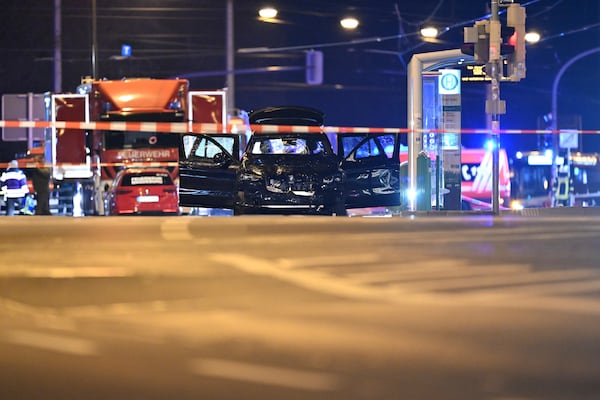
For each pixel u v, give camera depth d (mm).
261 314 23953
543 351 19875
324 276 29906
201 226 47688
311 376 17984
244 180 60562
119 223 50844
